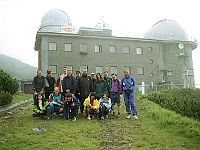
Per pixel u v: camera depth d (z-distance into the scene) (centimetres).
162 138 771
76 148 683
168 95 1741
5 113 1314
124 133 852
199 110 1226
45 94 1218
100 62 3694
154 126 931
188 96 1719
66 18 4409
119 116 1159
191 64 4378
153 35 4597
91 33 3781
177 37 4550
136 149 668
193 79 4247
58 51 3494
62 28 3641
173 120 951
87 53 3631
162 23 4684
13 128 908
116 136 816
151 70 4016
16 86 2430
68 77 1144
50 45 3481
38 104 1123
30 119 1096
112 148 689
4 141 739
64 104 1088
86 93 1161
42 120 1066
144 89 3384
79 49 3603
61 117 1147
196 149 663
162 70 4088
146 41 4022
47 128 907
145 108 1329
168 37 4538
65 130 885
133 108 1119
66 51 3534
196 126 898
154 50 4088
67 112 1097
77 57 3572
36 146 701
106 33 3853
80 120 1074
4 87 2177
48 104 1099
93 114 1134
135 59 3919
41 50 3553
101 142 746
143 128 911
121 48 3853
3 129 888
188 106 1281
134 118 1111
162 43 4194
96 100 1125
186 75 4116
